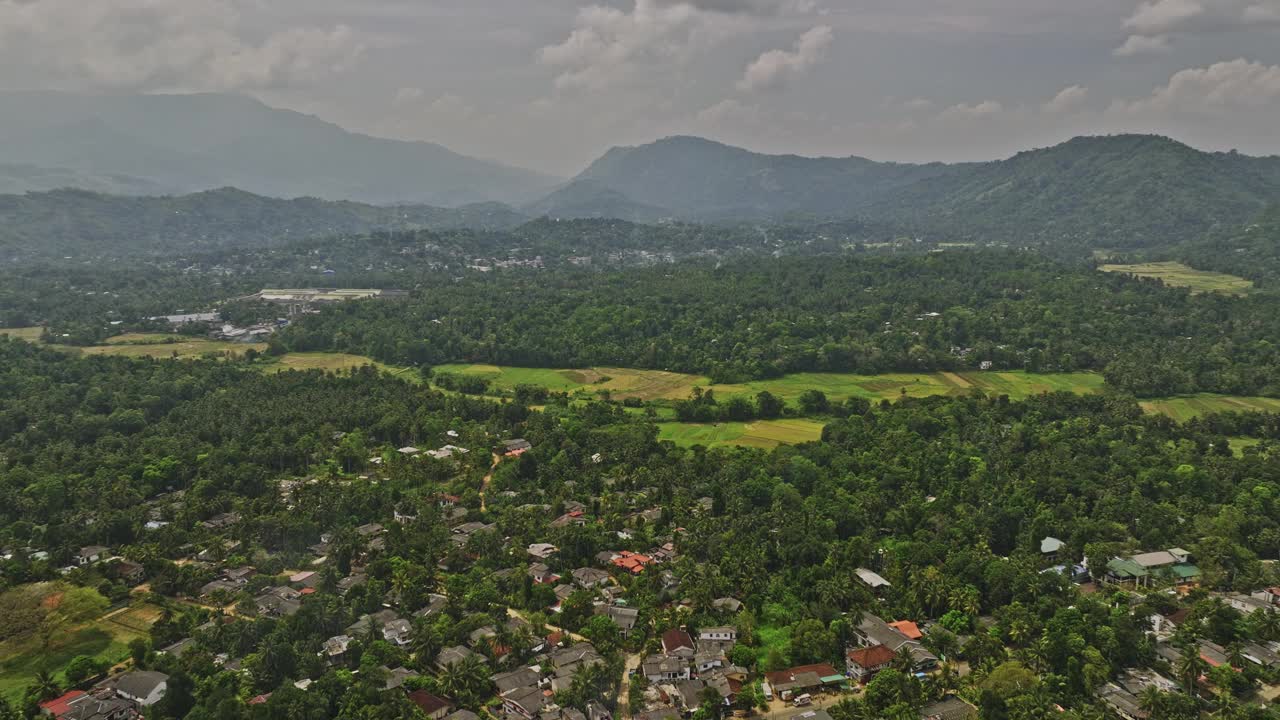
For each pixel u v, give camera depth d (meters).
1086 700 160.75
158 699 163.00
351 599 195.25
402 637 183.38
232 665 170.75
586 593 193.38
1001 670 160.88
